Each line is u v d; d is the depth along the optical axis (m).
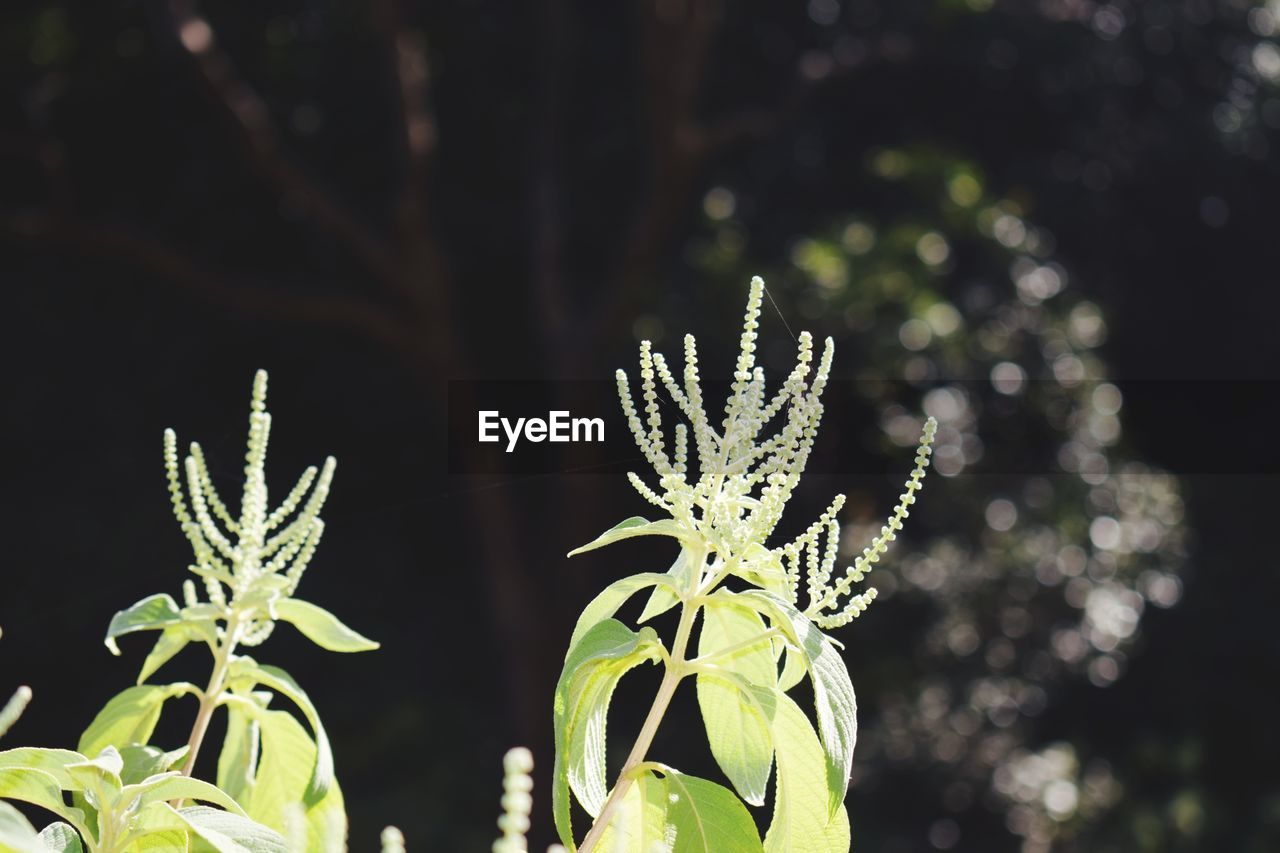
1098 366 13.37
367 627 12.45
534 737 11.66
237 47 12.93
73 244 11.76
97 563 11.95
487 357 12.99
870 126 13.73
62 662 11.36
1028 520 13.17
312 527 1.58
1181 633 14.30
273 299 11.37
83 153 12.84
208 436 12.77
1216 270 14.70
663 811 1.45
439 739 12.00
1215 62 14.30
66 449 12.55
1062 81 13.65
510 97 13.25
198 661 9.85
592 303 13.22
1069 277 14.24
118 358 12.89
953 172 12.55
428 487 12.47
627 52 13.31
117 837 1.33
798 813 1.44
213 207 13.17
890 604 13.16
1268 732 13.89
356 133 13.19
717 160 13.37
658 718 1.41
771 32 13.52
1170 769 13.58
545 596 12.16
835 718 1.28
